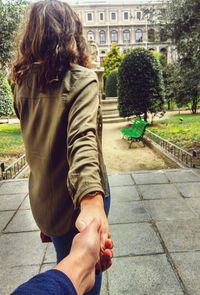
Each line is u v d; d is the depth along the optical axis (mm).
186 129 11656
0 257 2988
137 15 62000
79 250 580
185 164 6297
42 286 453
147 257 2816
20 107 1246
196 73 6965
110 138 11727
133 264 2711
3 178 5898
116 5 61750
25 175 6520
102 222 721
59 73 1090
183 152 6797
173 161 6906
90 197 798
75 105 1029
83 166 859
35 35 1133
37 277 477
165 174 5516
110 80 23703
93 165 868
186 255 2818
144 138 10438
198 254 2826
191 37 7062
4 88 11461
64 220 1225
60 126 1089
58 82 1085
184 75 7297
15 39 1262
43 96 1127
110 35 62688
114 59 37719
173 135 10570
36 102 1161
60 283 478
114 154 8883
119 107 13297
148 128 12477
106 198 1284
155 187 4832
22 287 445
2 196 4859
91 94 1050
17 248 3146
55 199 1213
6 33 8281
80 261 554
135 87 12672
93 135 955
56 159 1152
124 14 62188
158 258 2791
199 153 7465
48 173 1183
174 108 19969
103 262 688
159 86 12766
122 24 62188
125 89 12852
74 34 1167
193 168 5855
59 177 1174
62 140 1118
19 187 5285
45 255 2982
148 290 2365
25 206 4355
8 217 3986
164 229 3355
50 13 1141
